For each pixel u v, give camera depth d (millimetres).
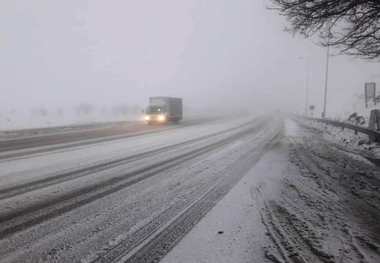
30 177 6531
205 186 5988
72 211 4504
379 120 14273
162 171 7309
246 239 3613
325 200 5281
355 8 7891
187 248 3371
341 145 13188
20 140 13211
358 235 3842
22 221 4086
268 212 4562
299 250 3377
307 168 7977
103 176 6719
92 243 3475
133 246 3416
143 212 4508
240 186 6008
